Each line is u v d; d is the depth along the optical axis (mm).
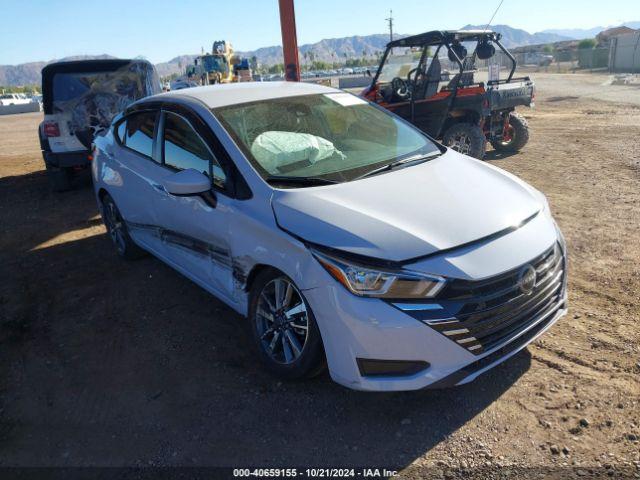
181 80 30797
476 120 8734
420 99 9031
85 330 4074
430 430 2742
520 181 3584
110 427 2959
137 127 4555
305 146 3611
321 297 2672
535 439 2623
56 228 6812
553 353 3287
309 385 3172
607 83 26531
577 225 5441
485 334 2613
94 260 5535
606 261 4516
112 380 3398
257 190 3156
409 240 2621
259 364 3434
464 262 2572
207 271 3701
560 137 10984
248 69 32906
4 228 7012
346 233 2693
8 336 4086
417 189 3119
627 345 3299
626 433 2607
